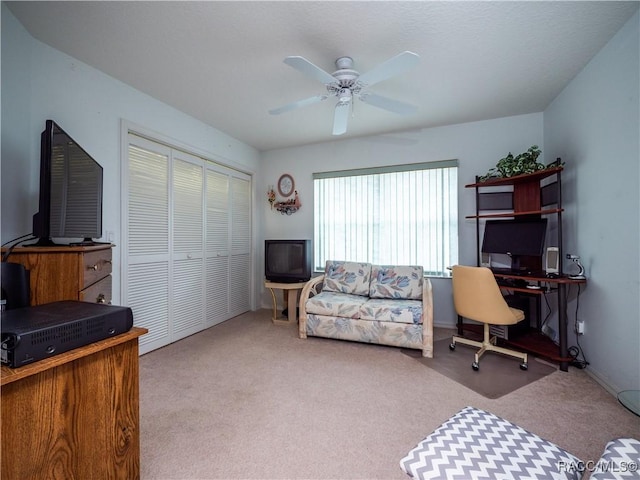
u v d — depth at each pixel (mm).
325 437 1560
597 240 2164
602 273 2111
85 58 2129
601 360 2127
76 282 1428
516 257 2941
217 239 3660
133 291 2598
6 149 1687
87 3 1603
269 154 4410
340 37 1875
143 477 1289
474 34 1861
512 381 2168
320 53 2041
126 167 2498
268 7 1629
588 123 2246
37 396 851
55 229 1496
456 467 877
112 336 1041
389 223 3756
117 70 2287
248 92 2641
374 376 2258
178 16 1700
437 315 3545
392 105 2244
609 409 1798
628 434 1569
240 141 4000
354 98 2711
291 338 3135
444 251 3502
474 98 2789
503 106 2973
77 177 1710
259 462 1384
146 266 2727
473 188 3371
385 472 1326
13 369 773
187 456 1420
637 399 1228
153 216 2801
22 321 897
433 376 2256
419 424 1668
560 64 2229
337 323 2977
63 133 1568
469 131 3381
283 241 3795
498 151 3268
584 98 2289
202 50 2027
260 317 3967
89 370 986
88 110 2217
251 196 4312
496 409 1810
